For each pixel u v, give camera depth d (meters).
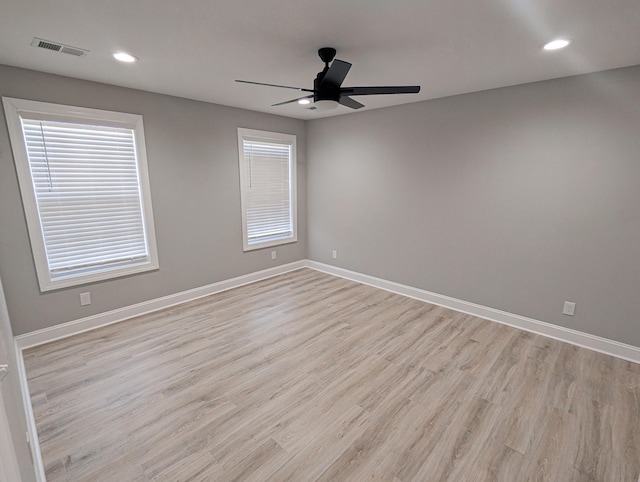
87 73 2.77
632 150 2.55
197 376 2.48
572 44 2.15
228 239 4.35
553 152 2.92
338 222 4.91
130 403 2.19
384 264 4.43
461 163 3.51
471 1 1.65
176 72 2.76
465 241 3.61
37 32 2.00
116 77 2.88
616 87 2.57
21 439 1.13
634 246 2.62
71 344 2.95
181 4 1.69
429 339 3.07
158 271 3.70
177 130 3.64
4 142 2.62
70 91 2.88
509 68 2.62
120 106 3.18
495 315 3.48
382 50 2.28
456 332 3.21
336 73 2.08
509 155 3.17
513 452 1.81
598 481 1.64
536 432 1.95
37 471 1.57
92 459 1.76
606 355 2.80
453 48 2.24
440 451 1.82
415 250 4.07
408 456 1.79
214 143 4.00
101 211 3.23
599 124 2.67
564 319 3.04
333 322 3.43
